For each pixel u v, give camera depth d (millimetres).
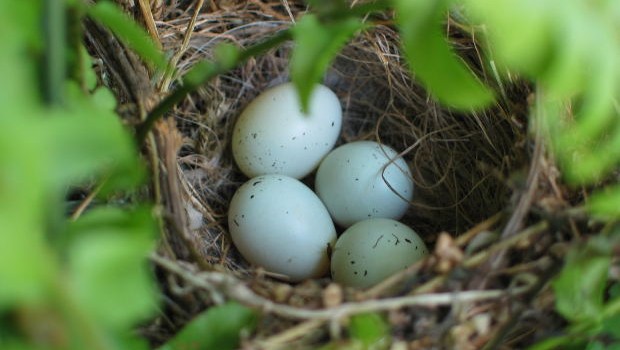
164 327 89
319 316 79
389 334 82
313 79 68
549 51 58
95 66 107
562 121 95
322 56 69
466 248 92
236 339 80
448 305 83
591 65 61
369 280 108
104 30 103
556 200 90
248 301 81
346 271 110
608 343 83
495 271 85
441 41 61
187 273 84
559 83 60
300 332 80
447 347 83
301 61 69
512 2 54
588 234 86
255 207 115
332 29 71
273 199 116
